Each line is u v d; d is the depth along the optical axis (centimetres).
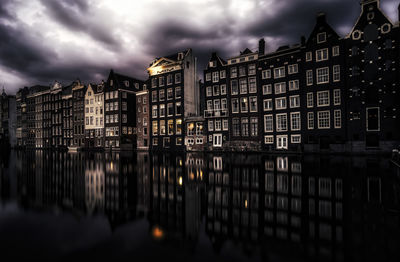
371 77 3497
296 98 4100
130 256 522
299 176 1531
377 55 3472
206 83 5162
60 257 516
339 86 3684
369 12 3478
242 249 556
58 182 1492
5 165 2600
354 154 3297
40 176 1755
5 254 529
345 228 673
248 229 684
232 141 4634
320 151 3703
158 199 1041
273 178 1476
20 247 568
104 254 532
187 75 5556
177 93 5522
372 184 1255
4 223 750
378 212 809
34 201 1031
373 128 3450
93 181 1508
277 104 4300
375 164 2134
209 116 4978
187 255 527
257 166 2130
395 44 3294
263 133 4406
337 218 756
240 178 1505
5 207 941
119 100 6350
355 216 772
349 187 1188
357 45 3553
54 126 8000
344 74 3641
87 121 6994
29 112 8994
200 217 799
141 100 6169
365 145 3434
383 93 3344
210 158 3139
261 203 943
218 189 1209
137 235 650
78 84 7425
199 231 675
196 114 5753
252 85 4609
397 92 3266
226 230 679
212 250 555
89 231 681
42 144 8412
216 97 5034
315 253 531
